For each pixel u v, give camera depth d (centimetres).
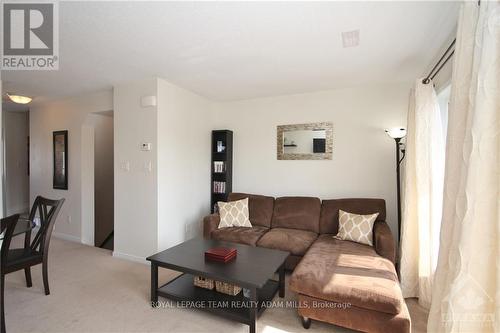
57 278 268
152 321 196
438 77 233
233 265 204
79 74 295
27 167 568
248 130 411
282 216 342
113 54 242
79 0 163
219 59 254
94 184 432
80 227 405
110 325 191
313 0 162
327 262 214
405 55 243
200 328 189
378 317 167
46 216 246
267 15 179
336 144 353
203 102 402
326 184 359
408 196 239
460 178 122
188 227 366
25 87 346
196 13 177
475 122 109
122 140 330
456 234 121
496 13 104
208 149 418
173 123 334
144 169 315
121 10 173
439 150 218
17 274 276
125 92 327
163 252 230
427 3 165
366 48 229
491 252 105
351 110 345
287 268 283
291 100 381
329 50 233
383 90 329
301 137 373
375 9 171
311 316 186
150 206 312
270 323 196
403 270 237
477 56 114
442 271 137
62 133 417
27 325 189
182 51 236
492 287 106
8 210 536
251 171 409
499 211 100
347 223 283
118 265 305
